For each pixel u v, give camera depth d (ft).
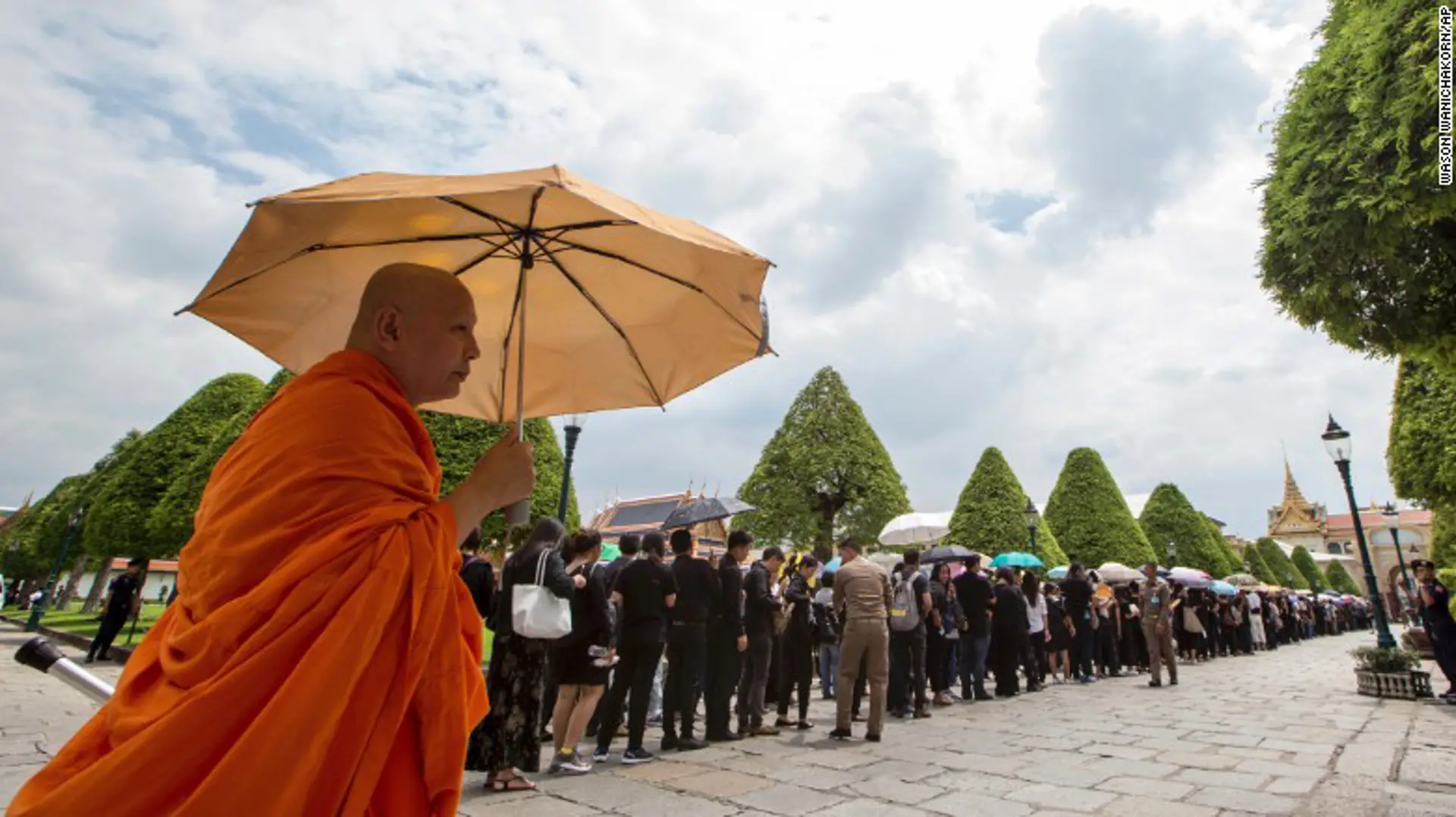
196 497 46.55
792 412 72.13
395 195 4.70
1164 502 102.42
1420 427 37.91
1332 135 13.48
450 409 7.71
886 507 66.03
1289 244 14.26
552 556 16.10
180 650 3.57
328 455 3.82
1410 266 13.89
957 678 42.52
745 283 6.44
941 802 14.92
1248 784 16.29
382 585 3.62
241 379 60.70
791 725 24.72
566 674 17.49
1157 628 38.24
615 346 7.80
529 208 6.12
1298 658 61.93
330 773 3.39
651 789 15.81
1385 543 223.92
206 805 3.09
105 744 3.70
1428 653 56.24
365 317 4.92
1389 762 18.30
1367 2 13.00
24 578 141.69
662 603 19.35
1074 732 23.45
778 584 27.55
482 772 17.49
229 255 5.47
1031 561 52.16
